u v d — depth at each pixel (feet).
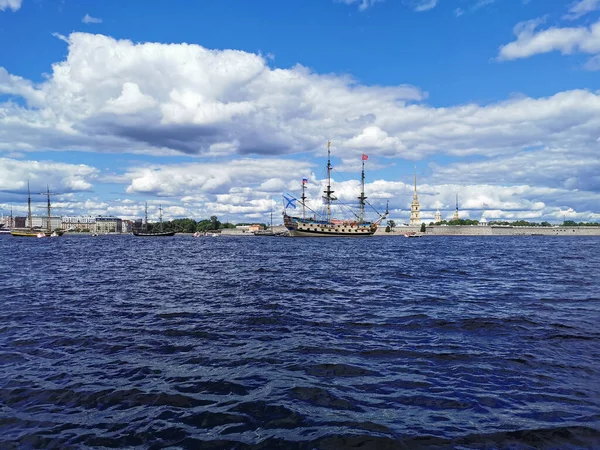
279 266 160.04
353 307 71.05
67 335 52.85
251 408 31.63
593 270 138.72
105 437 27.63
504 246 397.39
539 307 69.72
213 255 241.96
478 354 43.83
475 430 27.91
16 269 149.28
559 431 27.63
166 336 52.24
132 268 153.89
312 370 39.63
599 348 45.70
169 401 32.96
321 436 27.43
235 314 65.36
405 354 44.16
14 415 30.76
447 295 84.02
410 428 28.30
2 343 49.32
